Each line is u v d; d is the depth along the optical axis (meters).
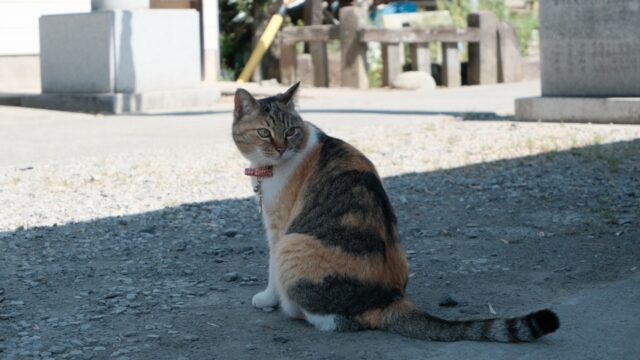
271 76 28.47
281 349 5.78
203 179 12.13
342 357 5.58
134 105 20.12
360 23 25.95
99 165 13.20
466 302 6.74
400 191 11.00
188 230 9.35
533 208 9.91
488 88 25.55
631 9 15.73
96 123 18.05
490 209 9.94
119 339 6.05
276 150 6.20
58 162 13.50
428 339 5.68
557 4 16.44
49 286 7.34
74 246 8.72
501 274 7.45
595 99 16.02
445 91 24.81
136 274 7.68
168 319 6.45
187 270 7.79
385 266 5.90
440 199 10.52
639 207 9.75
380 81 27.34
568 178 11.48
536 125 16.12
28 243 8.84
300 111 19.33
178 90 21.08
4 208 10.50
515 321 5.48
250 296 6.99
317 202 6.10
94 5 20.67
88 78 20.42
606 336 5.82
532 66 28.94
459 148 14.00
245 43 29.53
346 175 6.12
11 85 23.98
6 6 23.73
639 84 15.88
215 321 6.39
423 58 26.78
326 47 26.95
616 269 7.48
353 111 19.31
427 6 32.22
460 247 8.37
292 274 5.98
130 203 10.71
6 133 16.62
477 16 27.39
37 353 5.80
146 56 20.59
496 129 15.81
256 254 8.34
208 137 15.88
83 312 6.64
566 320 6.12
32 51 24.28
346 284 5.82
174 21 21.03
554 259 7.84
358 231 5.89
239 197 10.98
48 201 10.88
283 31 27.05
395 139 14.98
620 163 12.34
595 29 16.11
